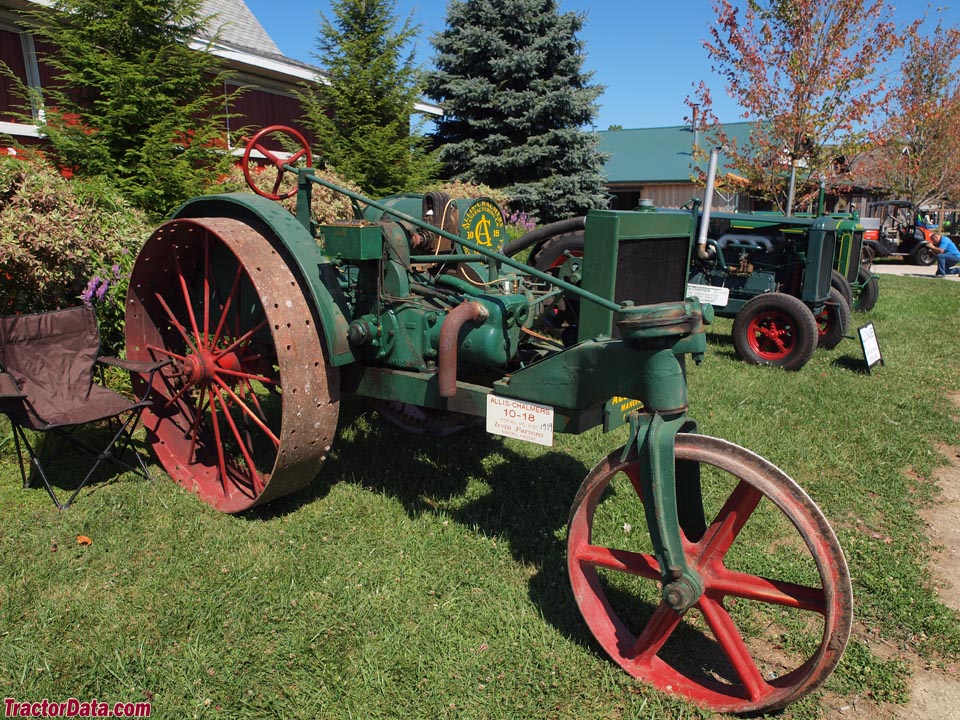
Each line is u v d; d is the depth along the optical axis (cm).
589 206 1485
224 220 328
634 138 2980
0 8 765
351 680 235
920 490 407
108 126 645
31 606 265
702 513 268
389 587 286
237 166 752
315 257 317
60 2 666
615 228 295
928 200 2420
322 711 222
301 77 1107
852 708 237
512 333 315
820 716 231
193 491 355
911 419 524
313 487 369
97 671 235
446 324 279
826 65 1189
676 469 259
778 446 456
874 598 296
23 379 354
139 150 652
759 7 1232
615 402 290
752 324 705
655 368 232
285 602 272
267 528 327
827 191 1424
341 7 1077
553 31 1452
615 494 379
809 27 1180
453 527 335
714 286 812
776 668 255
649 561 243
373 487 375
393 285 322
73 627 255
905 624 280
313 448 313
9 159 464
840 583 205
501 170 1478
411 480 385
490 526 339
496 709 225
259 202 336
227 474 367
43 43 811
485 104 1463
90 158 645
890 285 1400
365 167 1054
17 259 417
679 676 242
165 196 670
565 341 397
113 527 321
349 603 274
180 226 342
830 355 750
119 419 417
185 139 710
